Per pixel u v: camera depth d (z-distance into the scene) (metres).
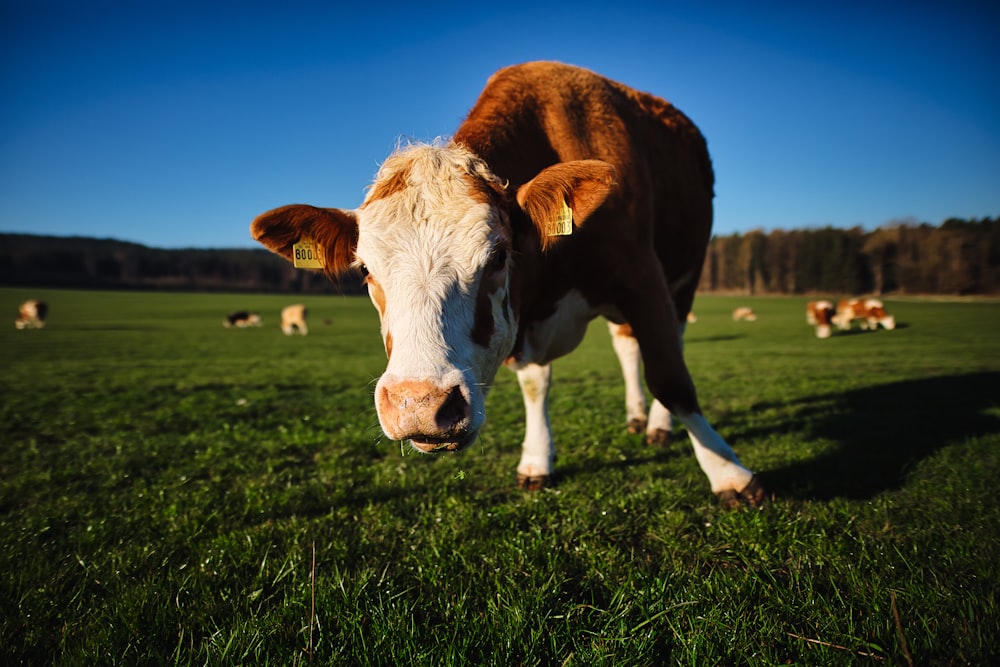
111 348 22.67
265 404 9.83
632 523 3.84
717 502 4.18
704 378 11.77
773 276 87.69
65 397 10.81
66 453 6.50
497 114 4.39
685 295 6.90
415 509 4.32
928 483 4.36
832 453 5.34
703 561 3.25
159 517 4.24
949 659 2.23
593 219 4.18
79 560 3.37
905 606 2.54
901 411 7.42
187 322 40.41
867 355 16.64
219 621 2.73
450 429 2.71
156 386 12.39
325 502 4.56
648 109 5.91
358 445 6.57
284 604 2.74
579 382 12.16
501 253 3.23
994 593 2.64
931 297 69.50
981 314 38.69
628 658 2.31
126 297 75.31
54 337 27.59
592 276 4.31
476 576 3.12
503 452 6.09
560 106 4.68
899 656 2.21
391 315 2.98
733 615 2.55
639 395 6.83
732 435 6.43
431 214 3.09
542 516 4.04
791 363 14.66
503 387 11.23
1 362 17.58
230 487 5.10
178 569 3.30
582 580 3.07
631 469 5.19
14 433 7.65
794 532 3.43
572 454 5.78
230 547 3.50
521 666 2.34
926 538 3.32
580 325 4.60
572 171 3.33
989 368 12.50
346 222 3.39
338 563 3.34
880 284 78.00
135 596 2.90
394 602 2.82
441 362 2.77
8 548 3.70
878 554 3.08
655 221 5.46
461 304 2.99
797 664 2.19
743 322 38.00
